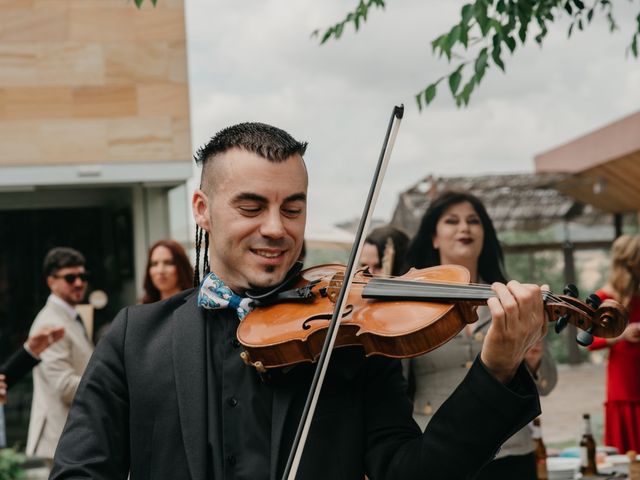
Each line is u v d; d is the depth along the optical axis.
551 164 19.14
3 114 10.19
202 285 2.35
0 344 10.59
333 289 2.38
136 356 2.31
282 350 2.21
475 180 17.88
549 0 4.35
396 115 2.34
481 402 2.04
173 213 10.64
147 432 2.25
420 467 2.07
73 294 6.15
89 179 10.30
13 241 10.62
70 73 10.29
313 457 2.16
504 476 3.88
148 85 10.39
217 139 2.29
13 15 10.20
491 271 4.56
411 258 4.59
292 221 2.26
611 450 5.38
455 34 4.10
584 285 21.12
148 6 10.39
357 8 4.50
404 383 2.30
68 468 2.21
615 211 19.53
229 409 2.25
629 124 15.88
